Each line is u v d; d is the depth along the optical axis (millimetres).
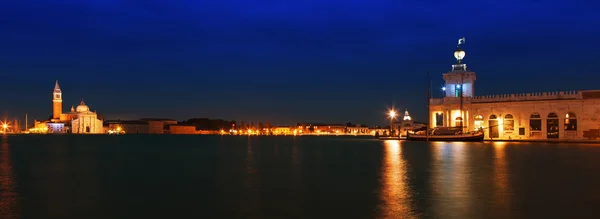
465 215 23109
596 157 58625
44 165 53625
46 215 24359
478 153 68938
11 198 29406
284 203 26891
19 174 43219
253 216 23656
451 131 130000
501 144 104688
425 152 73625
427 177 37781
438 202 26422
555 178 36438
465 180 35531
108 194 30672
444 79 149875
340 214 23781
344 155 69375
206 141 169250
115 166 51688
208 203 27125
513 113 128875
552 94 121688
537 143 109062
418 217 22844
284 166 50188
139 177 40125
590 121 115375
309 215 23672
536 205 25328
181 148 102938
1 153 81062
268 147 106500
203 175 41312
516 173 40062
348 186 33156
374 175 39812
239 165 52031
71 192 31672
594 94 115688
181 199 28547
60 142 153500
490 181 34844
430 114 147750
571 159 55406
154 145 125375
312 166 49781
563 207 24812
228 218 23281
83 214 24562
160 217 23688
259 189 32250
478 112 136875
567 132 118875
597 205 25328
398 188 31797
